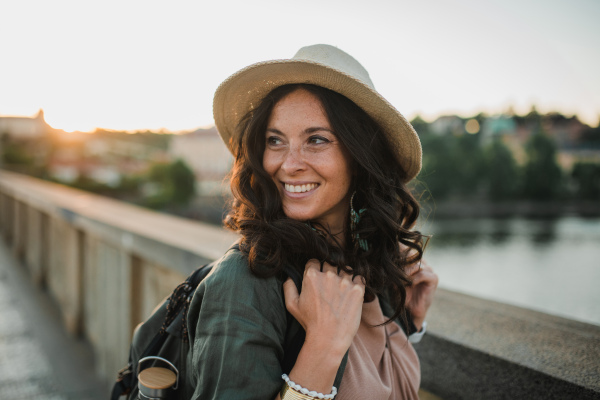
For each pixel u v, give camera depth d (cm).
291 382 78
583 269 877
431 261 1420
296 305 84
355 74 101
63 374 326
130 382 114
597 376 99
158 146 7031
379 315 100
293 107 96
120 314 297
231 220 106
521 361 107
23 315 450
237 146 111
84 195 570
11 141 5091
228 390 76
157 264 251
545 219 2536
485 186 3669
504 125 4588
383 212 102
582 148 3625
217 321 80
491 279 966
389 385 95
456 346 120
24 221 675
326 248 93
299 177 96
